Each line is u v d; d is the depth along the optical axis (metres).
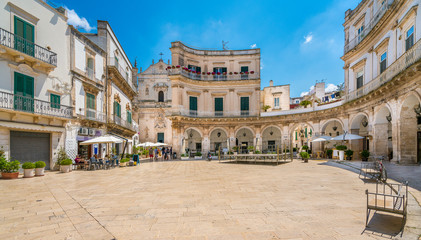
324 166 16.61
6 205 7.00
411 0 13.30
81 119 19.08
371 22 18.73
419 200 6.29
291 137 28.72
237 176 12.24
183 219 5.51
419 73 11.86
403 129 13.94
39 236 4.71
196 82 30.78
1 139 13.38
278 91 37.59
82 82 19.39
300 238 4.34
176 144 28.86
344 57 23.00
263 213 5.82
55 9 16.72
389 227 4.73
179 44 29.62
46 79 15.95
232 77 31.66
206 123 30.81
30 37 14.87
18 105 13.91
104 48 23.33
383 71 16.91
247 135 32.66
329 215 5.55
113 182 11.00
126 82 27.30
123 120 27.36
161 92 42.00
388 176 10.10
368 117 18.80
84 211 6.29
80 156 18.78
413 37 13.14
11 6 13.73
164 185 9.94
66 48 17.70
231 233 4.65
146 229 4.94
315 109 27.31
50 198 7.84
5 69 13.43
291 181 10.28
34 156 15.47
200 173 13.89
